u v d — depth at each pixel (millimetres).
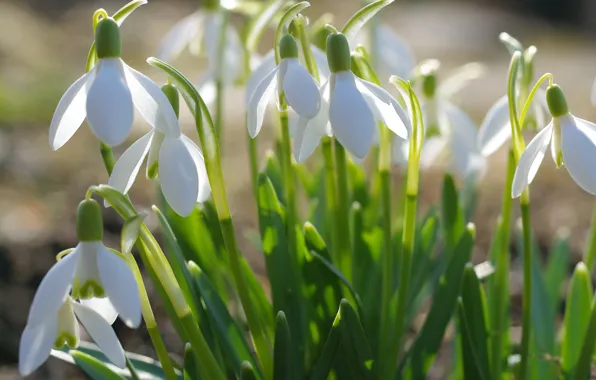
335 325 618
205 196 604
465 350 632
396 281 680
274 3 678
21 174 1343
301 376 645
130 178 588
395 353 637
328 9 3475
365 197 709
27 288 876
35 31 2744
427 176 1386
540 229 1118
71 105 579
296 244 645
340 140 583
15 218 1087
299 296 650
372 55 733
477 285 635
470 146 712
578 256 1012
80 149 1536
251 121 599
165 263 591
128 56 2598
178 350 787
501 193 1327
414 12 3521
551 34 3451
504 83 2191
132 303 560
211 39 735
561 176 1409
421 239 683
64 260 563
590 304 663
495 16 3598
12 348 781
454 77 735
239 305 710
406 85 601
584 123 600
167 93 586
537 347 697
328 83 598
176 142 582
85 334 775
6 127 1658
